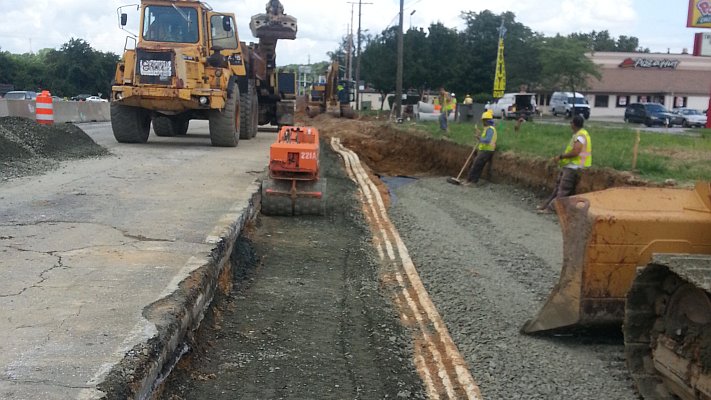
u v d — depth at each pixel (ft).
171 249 19.79
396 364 16.71
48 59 196.95
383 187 51.88
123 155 43.60
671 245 16.07
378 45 197.88
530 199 46.01
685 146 52.39
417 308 21.16
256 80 70.23
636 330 14.79
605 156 43.39
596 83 205.46
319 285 22.81
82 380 11.05
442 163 69.56
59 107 80.23
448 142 68.13
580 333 18.47
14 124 41.32
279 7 75.97
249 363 15.93
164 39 49.57
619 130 74.64
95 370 11.44
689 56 219.20
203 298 16.97
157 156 43.65
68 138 44.37
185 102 47.83
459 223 37.50
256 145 55.57
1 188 29.04
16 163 35.63
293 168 32.37
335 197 40.09
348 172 54.65
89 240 20.49
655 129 93.40
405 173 70.59
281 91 79.41
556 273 26.78
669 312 13.82
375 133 91.61
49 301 14.88
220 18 55.57
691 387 12.94
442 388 15.48
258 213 31.99
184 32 49.67
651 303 14.55
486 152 54.49
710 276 11.79
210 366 15.48
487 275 26.25
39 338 12.78
